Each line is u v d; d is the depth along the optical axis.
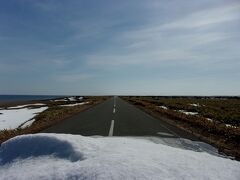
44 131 12.77
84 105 38.56
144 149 6.70
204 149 8.98
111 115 22.03
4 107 56.94
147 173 4.45
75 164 5.10
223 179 4.73
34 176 4.88
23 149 6.83
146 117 20.50
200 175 4.76
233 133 12.34
